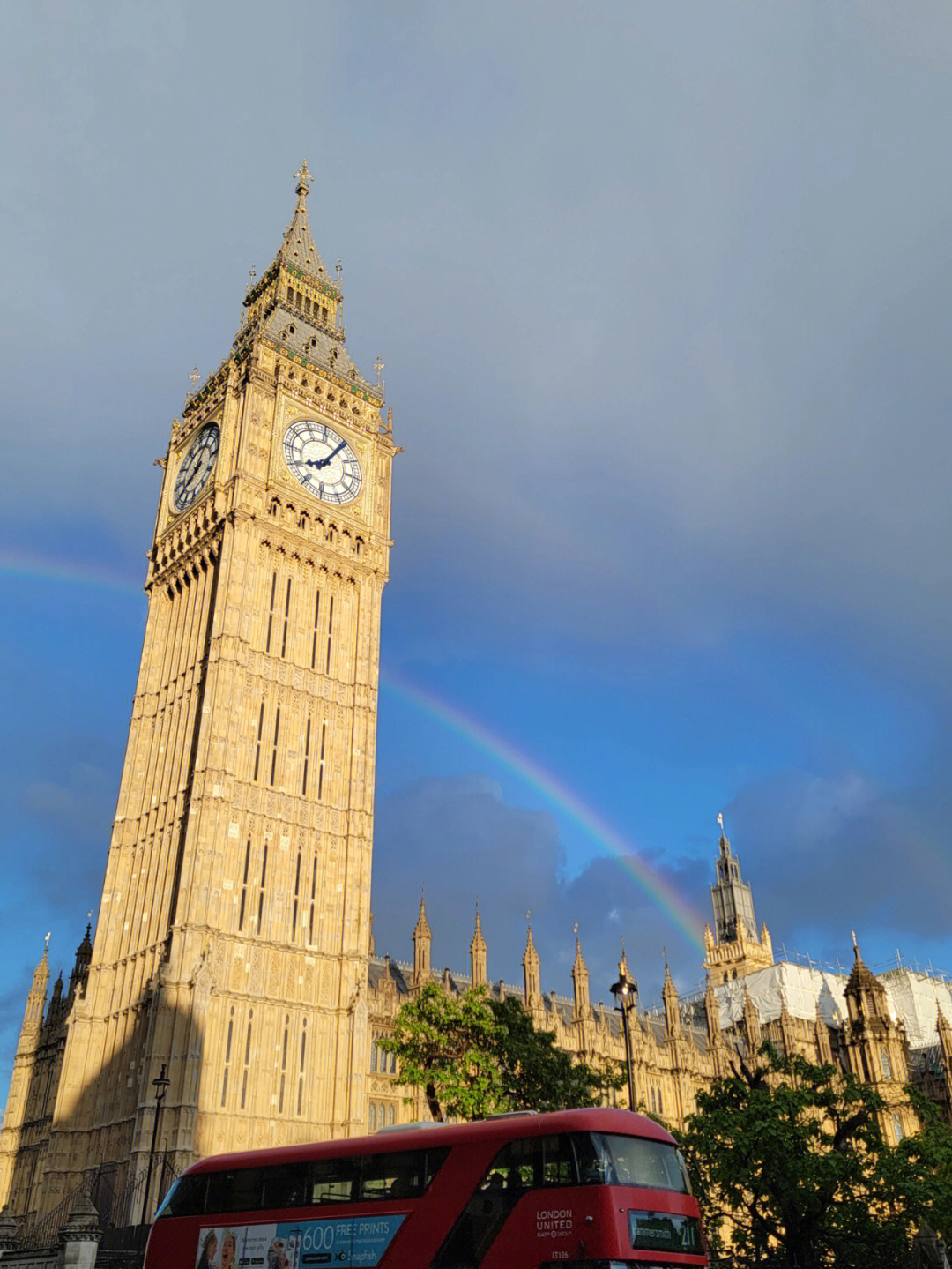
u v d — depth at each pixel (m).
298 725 73.81
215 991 62.12
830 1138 46.62
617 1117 26.27
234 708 70.12
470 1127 27.38
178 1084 58.25
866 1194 46.09
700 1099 49.50
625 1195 24.66
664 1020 116.50
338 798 74.00
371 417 89.62
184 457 86.94
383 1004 75.19
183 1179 30.84
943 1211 43.97
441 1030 52.84
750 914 153.00
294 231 101.06
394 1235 26.66
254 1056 62.44
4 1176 79.75
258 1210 29.00
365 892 71.88
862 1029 110.19
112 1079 63.69
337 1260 27.08
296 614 77.19
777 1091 46.25
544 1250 24.55
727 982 143.00
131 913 69.12
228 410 81.75
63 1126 63.84
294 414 83.12
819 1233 45.16
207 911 63.38
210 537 77.44
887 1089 104.88
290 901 68.12
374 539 84.50
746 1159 43.69
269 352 85.12
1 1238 46.06
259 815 68.81
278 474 79.88
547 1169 25.50
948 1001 131.88
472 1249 25.47
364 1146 28.50
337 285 100.38
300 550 78.88
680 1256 24.70
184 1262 29.22
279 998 65.00
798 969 128.62
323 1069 65.31
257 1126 60.72
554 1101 51.94
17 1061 84.62
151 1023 60.25
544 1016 88.75
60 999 84.12
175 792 70.44
